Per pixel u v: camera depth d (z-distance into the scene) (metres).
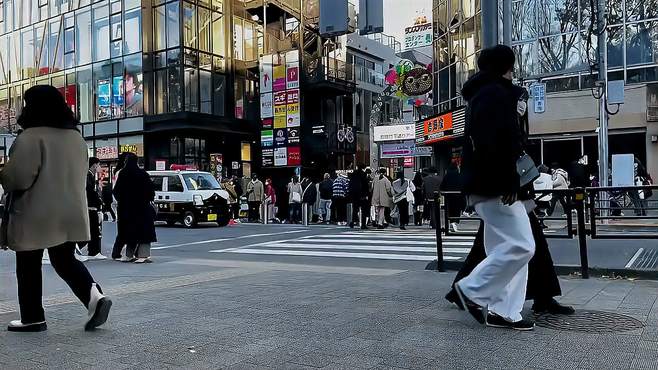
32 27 35.81
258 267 9.16
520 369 3.50
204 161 31.47
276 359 3.80
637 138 19.61
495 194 4.25
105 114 32.12
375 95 41.47
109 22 31.83
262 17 34.16
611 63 20.20
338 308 5.38
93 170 10.35
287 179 32.59
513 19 22.28
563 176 15.29
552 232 7.79
